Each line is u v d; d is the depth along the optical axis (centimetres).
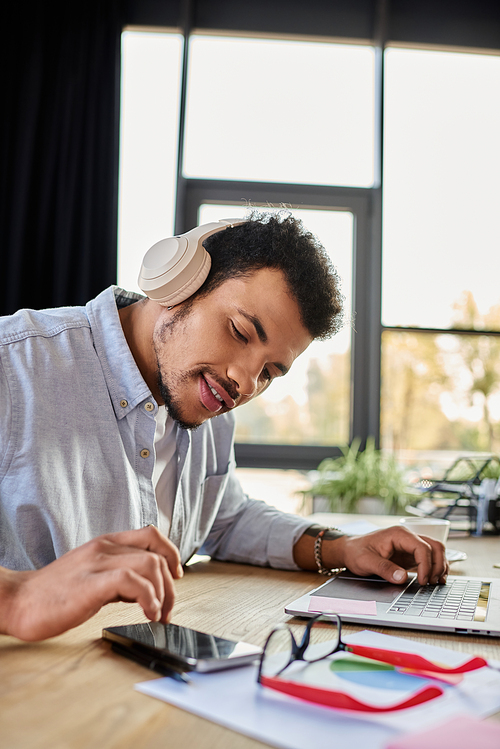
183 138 322
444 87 337
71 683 47
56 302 300
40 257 303
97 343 97
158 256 89
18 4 316
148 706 43
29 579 57
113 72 315
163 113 327
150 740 38
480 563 120
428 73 338
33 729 39
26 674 49
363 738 37
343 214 329
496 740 36
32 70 312
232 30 332
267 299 85
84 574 55
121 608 72
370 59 338
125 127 325
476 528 173
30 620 54
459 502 179
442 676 49
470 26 339
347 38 335
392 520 182
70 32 317
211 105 331
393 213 327
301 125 332
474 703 44
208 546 122
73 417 90
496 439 314
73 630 63
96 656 54
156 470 106
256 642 61
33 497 83
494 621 69
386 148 331
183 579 98
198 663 49
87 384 94
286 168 329
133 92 328
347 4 337
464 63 339
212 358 87
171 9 331
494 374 317
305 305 86
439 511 181
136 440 97
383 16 330
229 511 120
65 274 301
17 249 300
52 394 89
